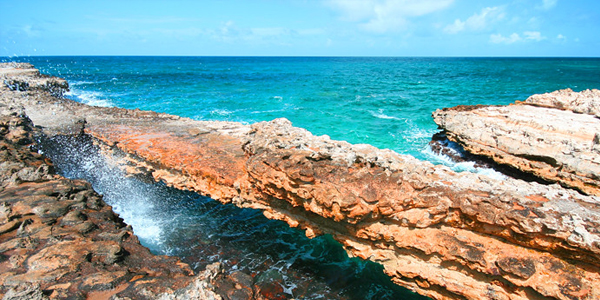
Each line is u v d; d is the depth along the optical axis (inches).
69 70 3570.4
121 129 729.0
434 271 366.9
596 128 586.2
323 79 2883.9
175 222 541.6
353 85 2391.7
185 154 590.6
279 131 528.4
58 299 293.7
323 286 417.1
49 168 552.4
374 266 456.1
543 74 3331.7
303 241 506.9
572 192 364.8
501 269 326.0
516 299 327.3
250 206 504.7
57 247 360.2
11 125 648.4
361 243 409.1
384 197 362.6
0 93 1058.1
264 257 466.3
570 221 310.2
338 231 423.8
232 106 1492.4
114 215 470.9
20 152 569.9
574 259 314.5
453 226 367.6
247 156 549.0
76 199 466.6
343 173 392.5
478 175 401.7
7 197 445.4
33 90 1282.0
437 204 360.5
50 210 423.5
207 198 616.7
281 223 552.4
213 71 3833.7
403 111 1403.8
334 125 1163.3
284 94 1894.7
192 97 1722.4
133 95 1749.5
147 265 367.6
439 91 2026.3
